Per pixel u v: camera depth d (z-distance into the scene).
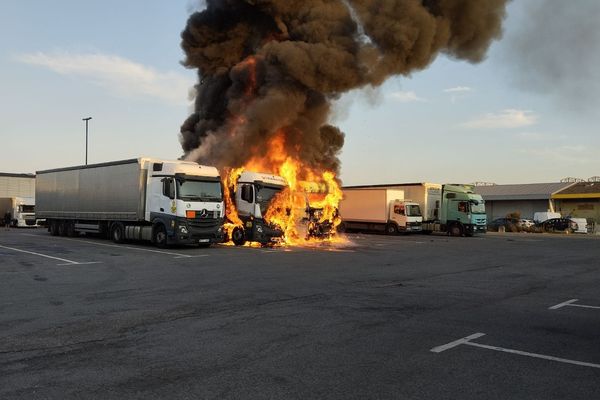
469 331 6.61
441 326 6.88
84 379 4.62
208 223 19.19
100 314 7.52
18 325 6.78
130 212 20.50
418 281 11.52
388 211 34.28
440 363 5.19
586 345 5.95
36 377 4.67
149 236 19.88
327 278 11.76
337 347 5.77
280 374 4.79
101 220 22.72
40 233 29.55
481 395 4.29
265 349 5.67
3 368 4.93
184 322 7.02
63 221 26.11
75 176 24.62
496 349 5.74
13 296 9.02
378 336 6.30
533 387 4.50
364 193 35.44
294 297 9.10
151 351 5.56
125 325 6.81
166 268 13.29
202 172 19.42
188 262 14.75
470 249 21.84
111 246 19.92
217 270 12.96
